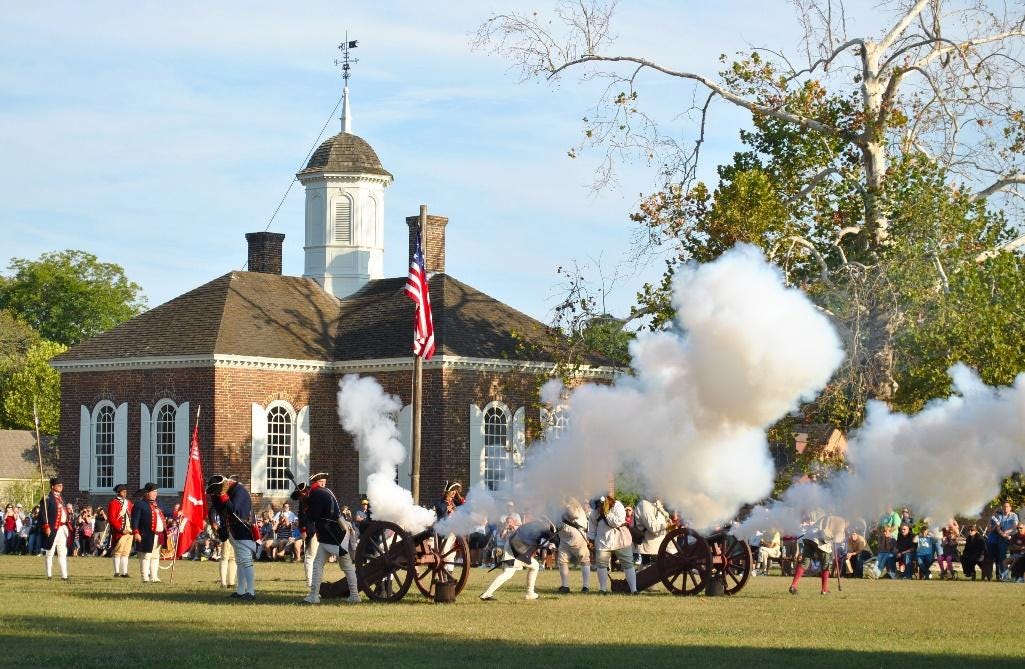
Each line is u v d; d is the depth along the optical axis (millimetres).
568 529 31250
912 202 52438
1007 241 56000
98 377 65812
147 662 18172
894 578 42656
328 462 64938
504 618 24719
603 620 24516
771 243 52625
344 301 70938
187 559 53906
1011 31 56344
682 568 31141
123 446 64688
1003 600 30609
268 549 52562
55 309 133875
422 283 48969
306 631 22203
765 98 58438
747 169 59469
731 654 19438
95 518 58750
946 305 47812
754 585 36125
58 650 19578
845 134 56188
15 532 62531
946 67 56094
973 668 17891
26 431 107000
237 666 17844
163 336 64812
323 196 72438
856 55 57250
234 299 66250
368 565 28375
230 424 62344
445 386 61688
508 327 65188
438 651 19641
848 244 57344
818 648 20297
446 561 28766
